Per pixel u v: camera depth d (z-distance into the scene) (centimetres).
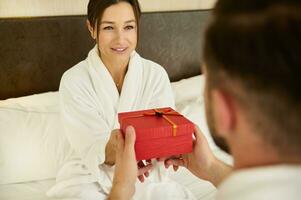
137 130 79
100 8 130
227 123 41
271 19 34
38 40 170
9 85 173
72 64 180
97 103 135
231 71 36
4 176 138
